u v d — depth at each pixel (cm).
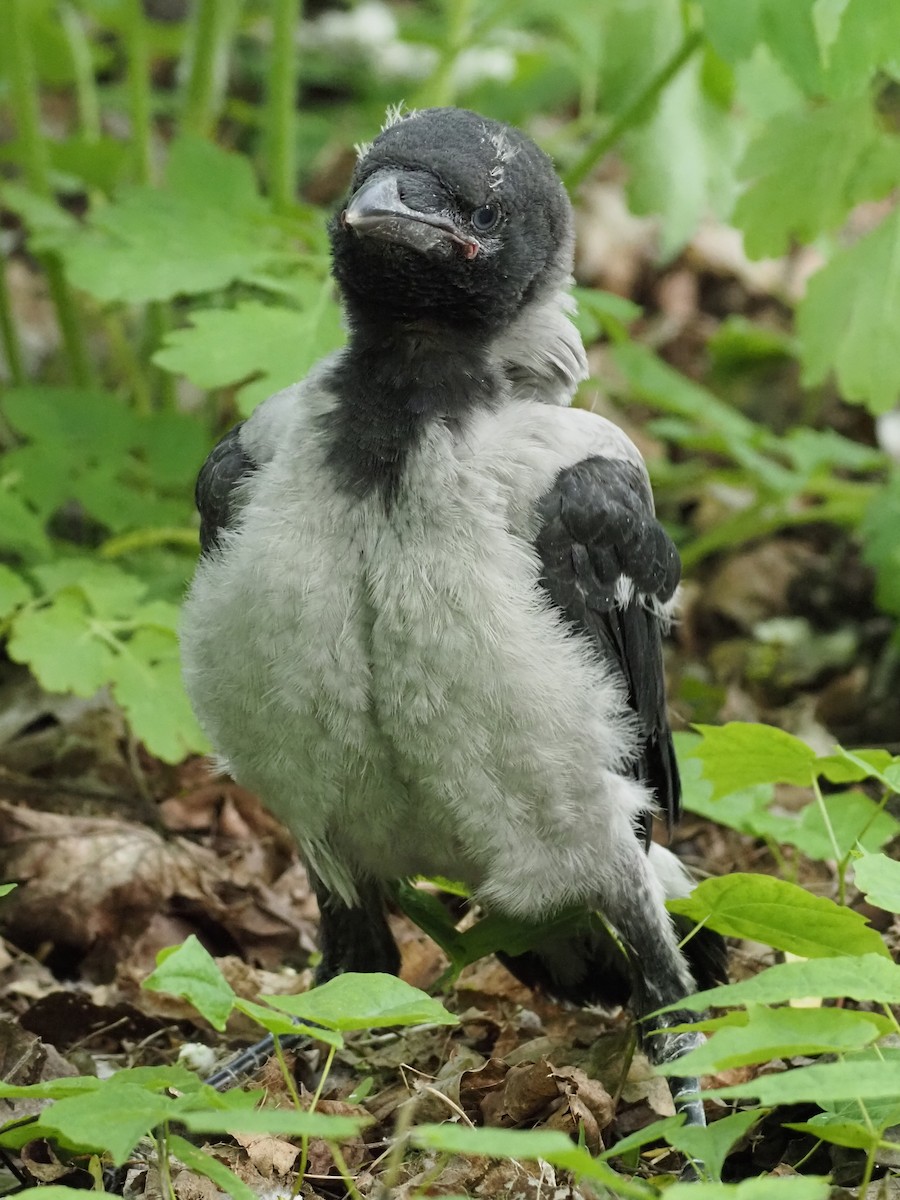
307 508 679
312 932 940
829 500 1330
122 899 902
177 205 1027
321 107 1842
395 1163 587
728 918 664
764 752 749
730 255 1706
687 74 1115
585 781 691
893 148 985
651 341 1623
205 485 745
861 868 612
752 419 1505
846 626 1291
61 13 1512
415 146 722
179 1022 829
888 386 1014
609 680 709
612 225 1700
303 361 915
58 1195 501
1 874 908
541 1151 471
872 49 868
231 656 693
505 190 719
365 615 671
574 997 827
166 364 904
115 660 916
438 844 726
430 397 693
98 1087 568
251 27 1752
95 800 1005
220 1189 650
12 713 1049
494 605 664
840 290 1016
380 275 702
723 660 1241
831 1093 509
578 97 1880
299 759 701
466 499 671
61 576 962
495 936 747
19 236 1623
